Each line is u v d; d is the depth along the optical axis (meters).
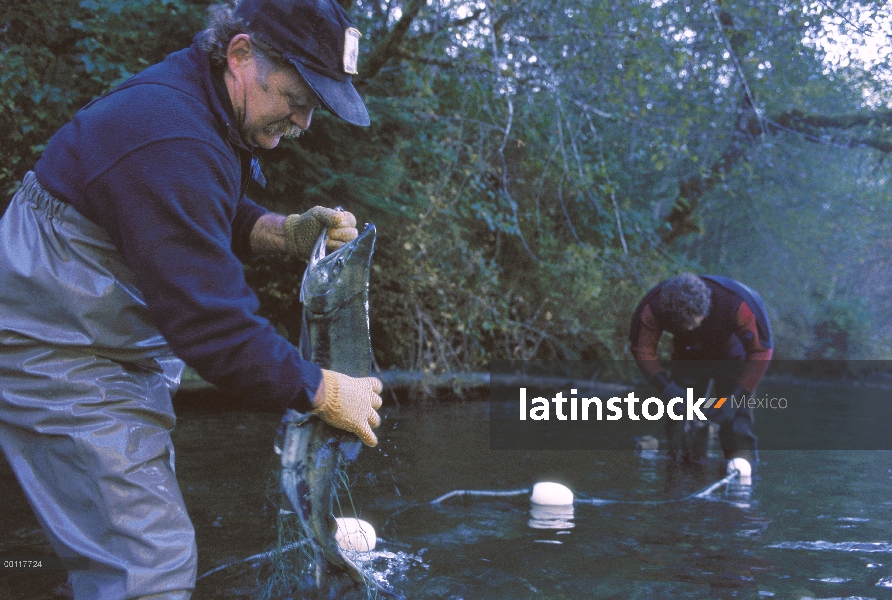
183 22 6.45
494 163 9.35
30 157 6.32
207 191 1.60
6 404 1.65
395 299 7.97
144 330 1.73
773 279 13.52
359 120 1.76
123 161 1.56
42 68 6.41
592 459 4.78
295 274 7.44
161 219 1.55
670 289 4.72
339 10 1.76
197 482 3.48
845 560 2.64
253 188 6.54
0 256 1.67
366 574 2.12
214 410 5.89
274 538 2.66
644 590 2.27
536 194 9.69
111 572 1.58
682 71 10.07
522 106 8.89
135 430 1.68
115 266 1.67
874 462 4.91
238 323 1.60
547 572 2.43
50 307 1.65
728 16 9.61
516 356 8.98
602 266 10.11
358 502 3.30
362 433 1.83
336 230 2.16
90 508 1.62
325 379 1.76
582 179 8.74
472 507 3.33
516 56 8.65
